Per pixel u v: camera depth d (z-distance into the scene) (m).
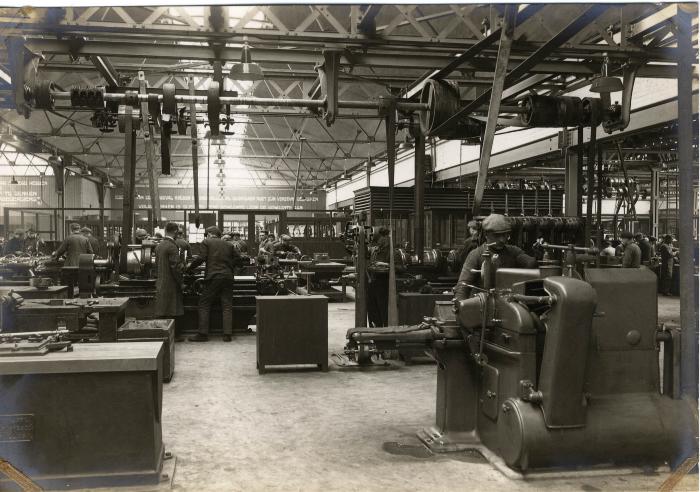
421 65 8.05
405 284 7.54
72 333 5.64
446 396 4.04
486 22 7.62
